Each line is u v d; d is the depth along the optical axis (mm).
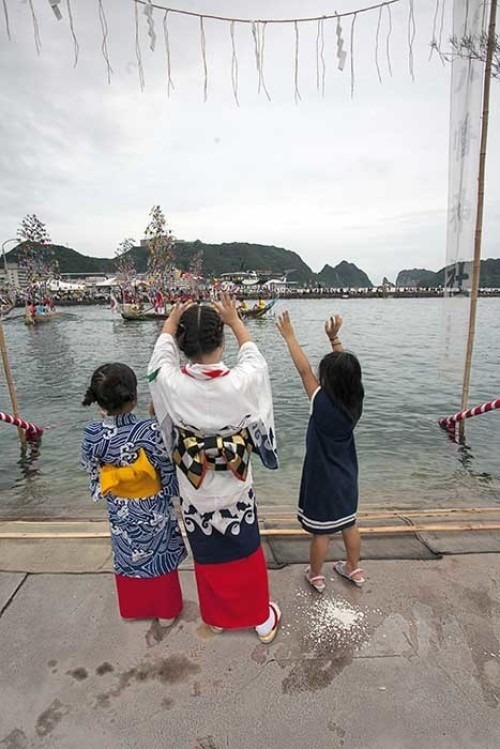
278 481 5352
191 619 2250
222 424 1810
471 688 1832
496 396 9625
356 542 2416
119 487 1998
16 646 2080
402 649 2037
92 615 2271
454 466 5805
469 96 4742
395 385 10914
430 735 1641
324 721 1700
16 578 2557
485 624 2176
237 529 1947
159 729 1682
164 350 1902
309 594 2412
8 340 25016
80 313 49625
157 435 1968
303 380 2412
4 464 6273
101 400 1948
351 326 28844
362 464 5902
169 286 50312
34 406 9961
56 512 4543
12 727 1696
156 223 48750
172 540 2137
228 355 15578
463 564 2639
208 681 1888
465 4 4172
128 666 1969
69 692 1846
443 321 5914
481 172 5031
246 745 1614
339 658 1995
